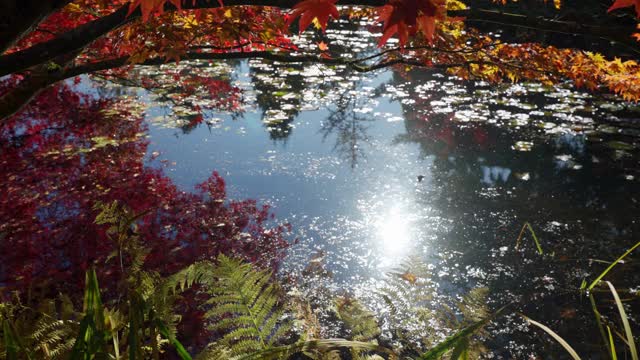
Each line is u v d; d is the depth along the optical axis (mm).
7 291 4043
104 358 1024
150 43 3869
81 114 7910
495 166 8672
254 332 1158
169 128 9867
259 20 3928
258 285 1188
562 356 4633
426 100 12023
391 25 1248
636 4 1229
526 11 10320
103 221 1235
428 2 1231
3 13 1561
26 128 7277
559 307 5312
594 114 11039
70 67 3752
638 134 9891
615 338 4852
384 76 13977
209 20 3736
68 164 6309
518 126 10352
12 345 1088
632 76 5230
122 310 1203
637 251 6258
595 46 12898
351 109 11430
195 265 1172
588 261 6090
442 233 6727
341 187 7922
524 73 4812
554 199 7578
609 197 7617
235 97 10836
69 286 4176
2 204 5086
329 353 1121
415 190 7844
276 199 7500
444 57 4676
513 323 5070
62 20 4312
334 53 15820
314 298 5238
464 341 910
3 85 6863
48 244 4590
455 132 10102
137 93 11484
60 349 1229
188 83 10344
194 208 5844
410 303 1275
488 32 15008
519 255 6227
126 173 6121
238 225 5961
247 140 9594
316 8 1253
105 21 1880
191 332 3977
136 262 1222
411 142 9633
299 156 8961
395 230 6777
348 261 6059
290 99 12023
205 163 8562
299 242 6406
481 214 7188
